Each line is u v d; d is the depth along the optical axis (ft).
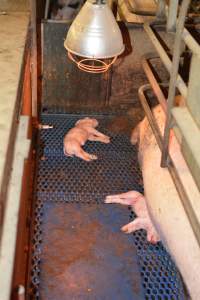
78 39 4.79
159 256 5.15
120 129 7.59
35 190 5.90
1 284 2.49
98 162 6.73
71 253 5.14
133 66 7.48
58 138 7.25
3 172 2.88
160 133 5.31
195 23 7.14
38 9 9.29
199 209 4.18
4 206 2.91
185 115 4.20
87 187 6.24
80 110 7.94
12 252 2.74
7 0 6.37
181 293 4.71
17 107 3.91
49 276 4.83
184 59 6.45
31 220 5.36
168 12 5.39
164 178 4.94
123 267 4.99
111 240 5.34
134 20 8.22
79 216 5.68
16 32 5.49
